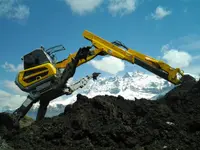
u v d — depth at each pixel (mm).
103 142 17359
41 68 20516
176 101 21438
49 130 18781
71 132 18203
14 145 17938
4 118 19891
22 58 21109
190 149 16234
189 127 18188
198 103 20500
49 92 20531
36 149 17484
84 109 19859
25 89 20656
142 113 19859
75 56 20312
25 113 20641
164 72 21406
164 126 18234
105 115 19125
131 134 17641
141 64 21484
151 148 16594
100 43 21375
